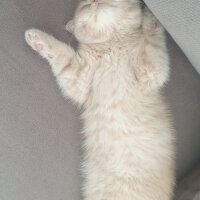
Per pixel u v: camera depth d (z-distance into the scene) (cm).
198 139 49
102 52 44
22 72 45
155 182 43
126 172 44
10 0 45
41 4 45
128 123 43
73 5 46
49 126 47
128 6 42
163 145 43
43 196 47
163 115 44
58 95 46
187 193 45
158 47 43
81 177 48
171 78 47
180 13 33
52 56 44
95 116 44
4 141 46
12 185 47
